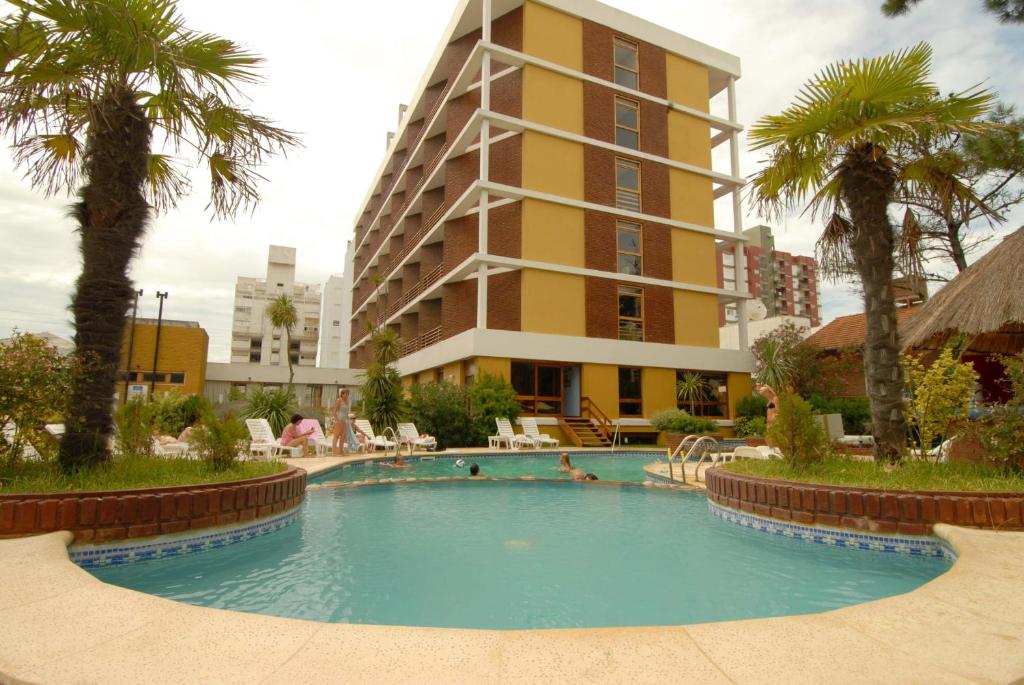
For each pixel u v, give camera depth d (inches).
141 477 216.2
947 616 108.1
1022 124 466.9
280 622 104.2
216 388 1579.7
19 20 207.5
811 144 293.4
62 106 228.4
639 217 909.8
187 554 191.6
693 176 989.2
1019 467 228.8
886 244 282.5
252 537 215.9
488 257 786.8
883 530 198.4
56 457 224.7
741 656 90.5
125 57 224.5
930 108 269.3
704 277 965.8
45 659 86.7
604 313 863.1
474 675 83.3
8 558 140.7
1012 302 296.7
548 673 84.2
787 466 267.1
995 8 402.0
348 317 2406.5
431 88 1162.0
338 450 531.2
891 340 273.1
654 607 145.5
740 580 169.3
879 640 96.9
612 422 828.0
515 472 472.7
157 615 106.1
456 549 206.1
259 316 3189.0
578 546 212.1
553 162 861.8
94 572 170.4
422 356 999.0
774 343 924.6
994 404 246.4
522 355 783.7
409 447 611.2
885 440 266.2
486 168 808.3
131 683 79.4
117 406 261.6
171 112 258.2
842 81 270.2
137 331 1227.9
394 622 133.6
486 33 827.4
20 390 212.8
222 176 287.1
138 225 242.8
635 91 944.9
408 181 1310.3
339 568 179.6
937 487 209.6
